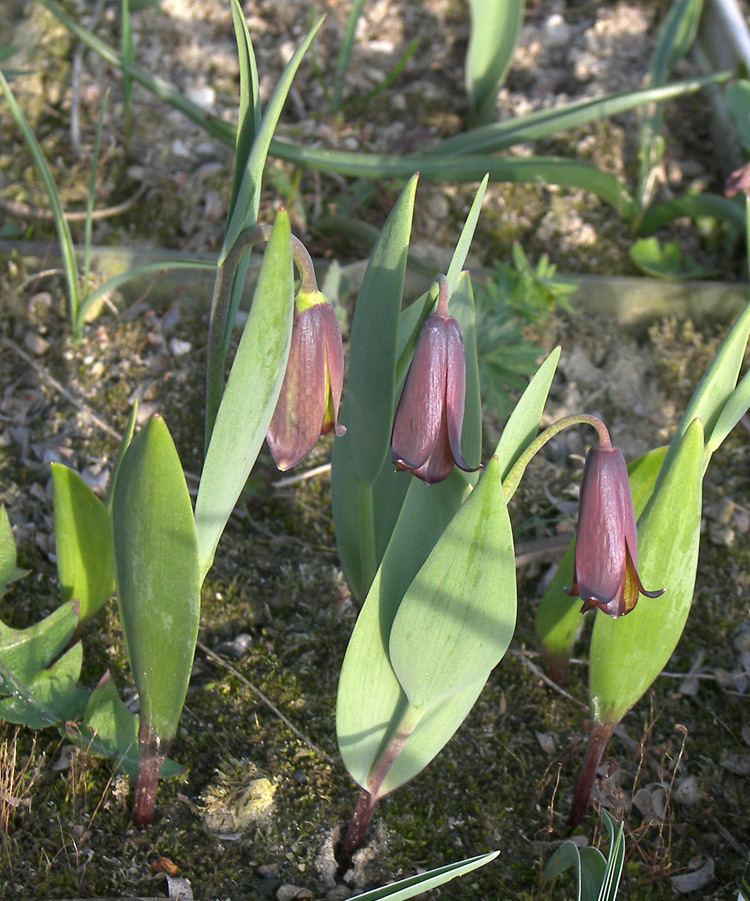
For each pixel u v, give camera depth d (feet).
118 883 0.73
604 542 0.58
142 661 0.65
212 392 0.64
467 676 0.63
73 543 0.77
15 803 0.75
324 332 0.56
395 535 0.63
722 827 0.81
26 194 1.11
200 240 1.12
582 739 0.85
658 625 0.67
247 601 0.91
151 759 0.71
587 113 1.05
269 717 0.84
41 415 0.99
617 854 0.62
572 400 1.06
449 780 0.82
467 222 0.61
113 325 1.04
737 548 0.98
